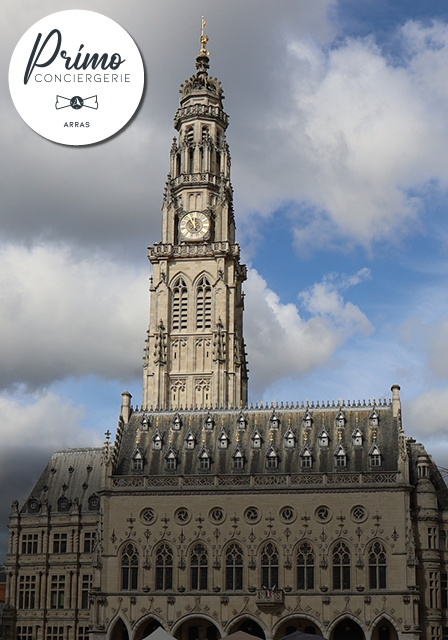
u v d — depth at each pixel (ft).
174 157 524.93
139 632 359.05
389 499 352.90
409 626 339.36
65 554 415.23
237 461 373.20
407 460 357.00
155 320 488.02
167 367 480.23
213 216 508.12
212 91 541.34
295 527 356.18
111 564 364.38
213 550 359.25
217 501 363.76
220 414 395.14
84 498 425.28
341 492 356.18
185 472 374.84
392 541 349.00
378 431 373.81
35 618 410.11
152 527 365.40
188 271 492.95
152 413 401.29
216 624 351.46
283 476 362.12
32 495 433.07
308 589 350.64
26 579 417.69
